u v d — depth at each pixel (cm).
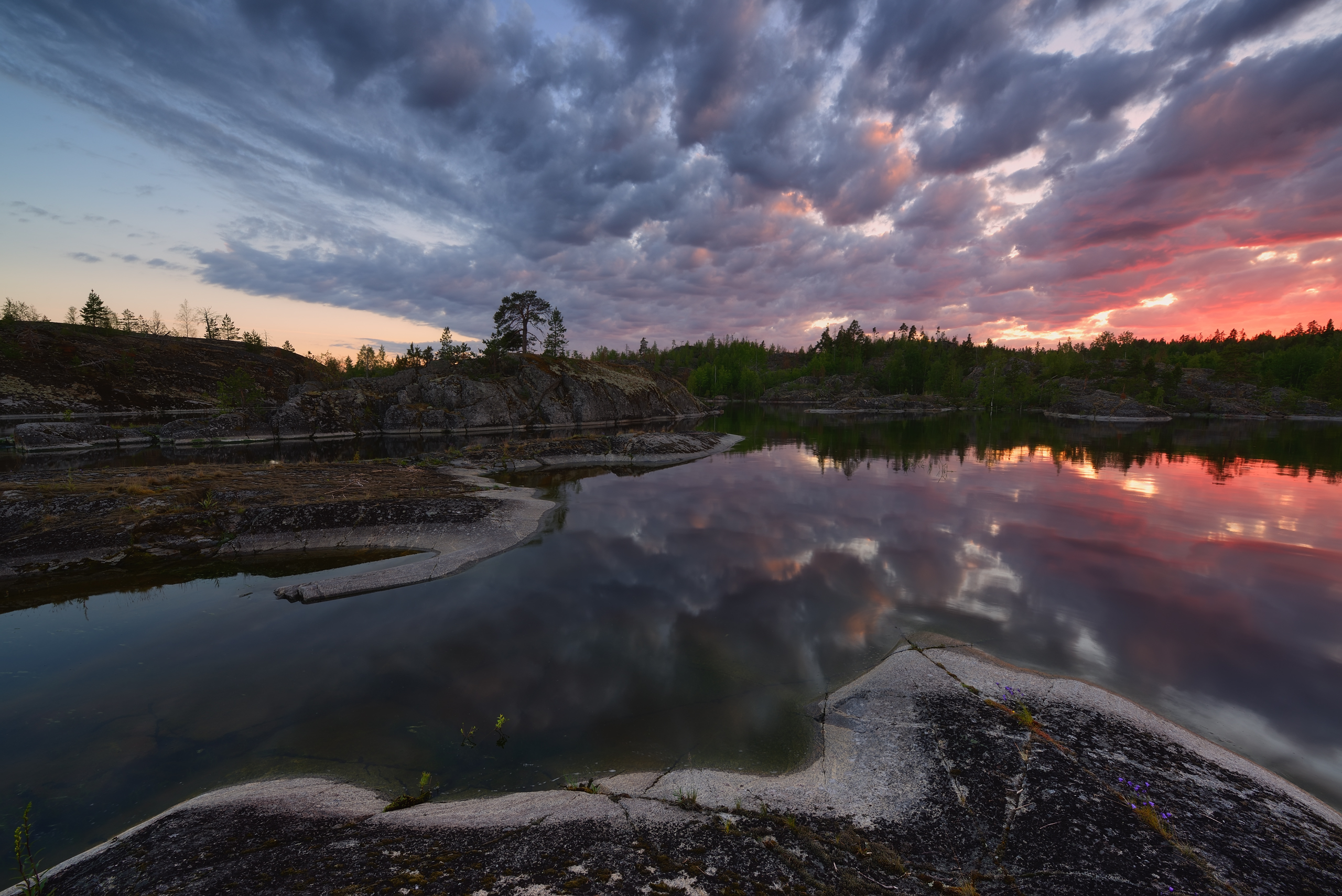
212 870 621
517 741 972
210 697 1115
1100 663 1252
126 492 2306
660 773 885
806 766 907
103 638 1385
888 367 16075
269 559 2014
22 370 9219
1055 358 14888
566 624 1465
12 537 1938
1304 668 1222
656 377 11688
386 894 575
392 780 875
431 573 1830
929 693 1095
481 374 8719
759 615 1517
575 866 632
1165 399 11594
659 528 2447
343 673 1212
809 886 613
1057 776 833
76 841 743
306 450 5444
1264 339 18150
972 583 1753
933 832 723
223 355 13388
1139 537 2281
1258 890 627
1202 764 875
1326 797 841
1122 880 636
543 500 2964
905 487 3434
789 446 5738
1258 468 4162
